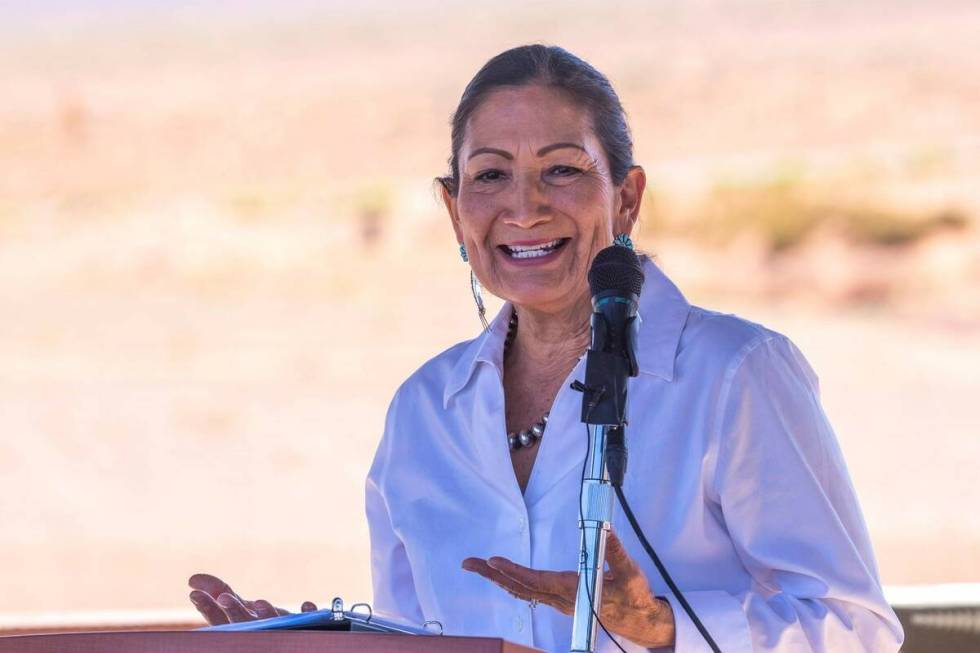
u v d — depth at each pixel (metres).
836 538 5.61
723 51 99.88
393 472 6.53
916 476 52.53
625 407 4.63
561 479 5.87
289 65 107.94
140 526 53.62
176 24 109.12
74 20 108.06
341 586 44.00
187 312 86.00
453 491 6.28
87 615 8.77
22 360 77.88
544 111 5.95
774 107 96.00
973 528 46.09
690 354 5.86
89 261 93.50
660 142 94.69
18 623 8.45
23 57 107.25
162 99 106.25
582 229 5.94
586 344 6.17
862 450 56.00
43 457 63.22
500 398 6.17
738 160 91.19
